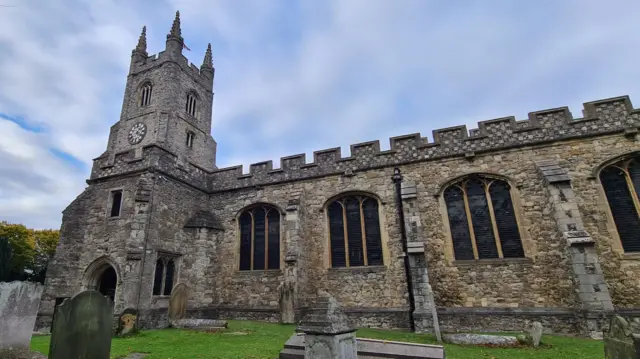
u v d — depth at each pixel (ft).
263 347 29.19
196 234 56.39
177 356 26.09
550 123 46.91
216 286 56.13
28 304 24.08
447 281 45.83
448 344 32.73
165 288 49.60
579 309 37.52
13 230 113.91
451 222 48.42
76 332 21.79
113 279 51.78
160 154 53.36
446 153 50.70
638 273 38.60
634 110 43.45
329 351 18.22
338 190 55.11
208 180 64.08
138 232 46.85
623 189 41.98
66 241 50.44
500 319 41.88
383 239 50.39
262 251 57.36
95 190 54.08
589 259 37.11
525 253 43.62
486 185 48.01
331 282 51.31
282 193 58.54
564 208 40.45
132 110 111.55
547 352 28.32
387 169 53.31
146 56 122.83
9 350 21.85
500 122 49.39
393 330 44.37
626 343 19.11
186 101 115.44
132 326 36.83
